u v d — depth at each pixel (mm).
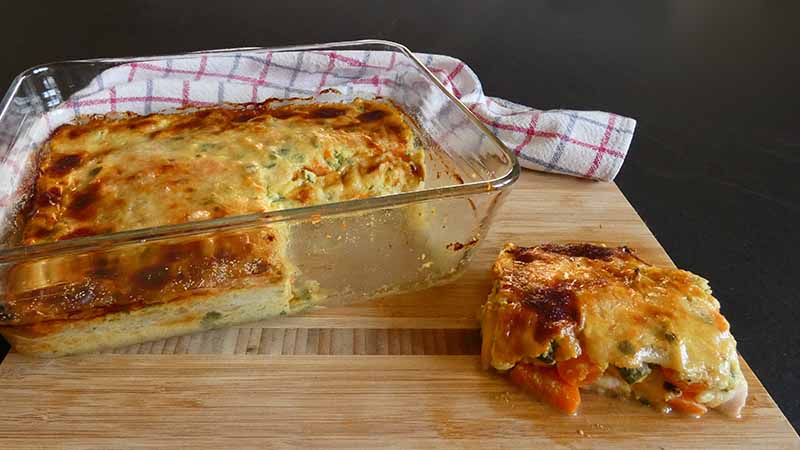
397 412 400
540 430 395
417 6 885
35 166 509
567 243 521
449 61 653
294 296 461
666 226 572
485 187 442
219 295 434
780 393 445
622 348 395
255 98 622
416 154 542
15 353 425
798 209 599
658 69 795
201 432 386
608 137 576
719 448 389
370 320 456
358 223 468
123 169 483
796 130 705
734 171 643
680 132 690
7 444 377
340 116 567
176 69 611
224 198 461
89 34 761
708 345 398
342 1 882
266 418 395
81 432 385
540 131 583
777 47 867
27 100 559
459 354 436
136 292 419
